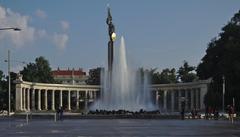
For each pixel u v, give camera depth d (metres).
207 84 148.88
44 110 151.62
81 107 189.75
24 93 147.62
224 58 121.06
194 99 166.00
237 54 117.94
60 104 167.00
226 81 121.12
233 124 62.94
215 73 127.44
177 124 62.75
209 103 126.62
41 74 193.75
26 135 40.34
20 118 96.44
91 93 175.38
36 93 185.25
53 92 165.88
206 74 136.50
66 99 192.62
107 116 88.56
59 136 38.75
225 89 122.25
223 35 127.50
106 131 45.81
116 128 51.78
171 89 165.25
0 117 102.38
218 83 127.12
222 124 62.84
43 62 196.50
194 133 42.06
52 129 50.50
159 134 40.75
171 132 43.72
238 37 123.19
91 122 71.06
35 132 44.97
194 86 156.38
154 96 171.38
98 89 172.00
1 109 170.50
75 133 42.84
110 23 112.75
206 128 51.47
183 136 37.94
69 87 168.75
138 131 45.59
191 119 87.25
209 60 133.25
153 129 49.31
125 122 70.50
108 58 115.38
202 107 149.50
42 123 68.75
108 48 114.31
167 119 86.12
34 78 189.00
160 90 170.38
